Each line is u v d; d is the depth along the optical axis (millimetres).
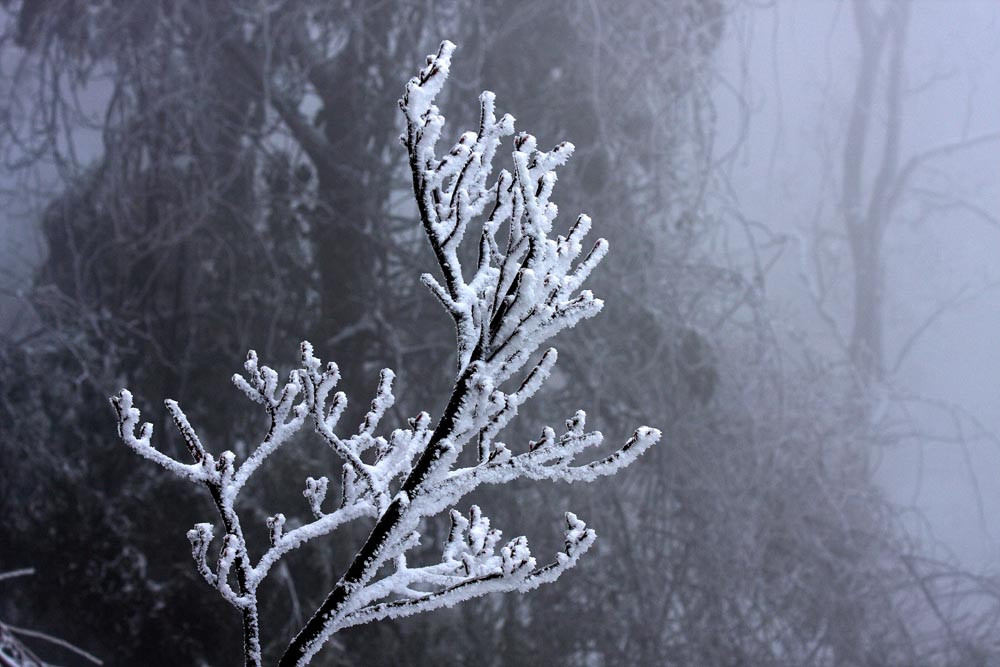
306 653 2434
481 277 2527
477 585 2428
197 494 11109
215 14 12602
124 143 12445
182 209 11695
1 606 11398
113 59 13172
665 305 13242
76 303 11969
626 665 11711
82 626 10977
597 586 12031
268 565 2652
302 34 12930
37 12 12984
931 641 13773
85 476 11508
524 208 2373
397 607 2473
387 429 12492
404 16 12539
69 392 11961
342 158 12648
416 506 2447
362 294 12461
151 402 12156
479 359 2426
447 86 13188
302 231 12562
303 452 11336
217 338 12266
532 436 12781
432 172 2447
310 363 2750
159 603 10578
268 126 13219
